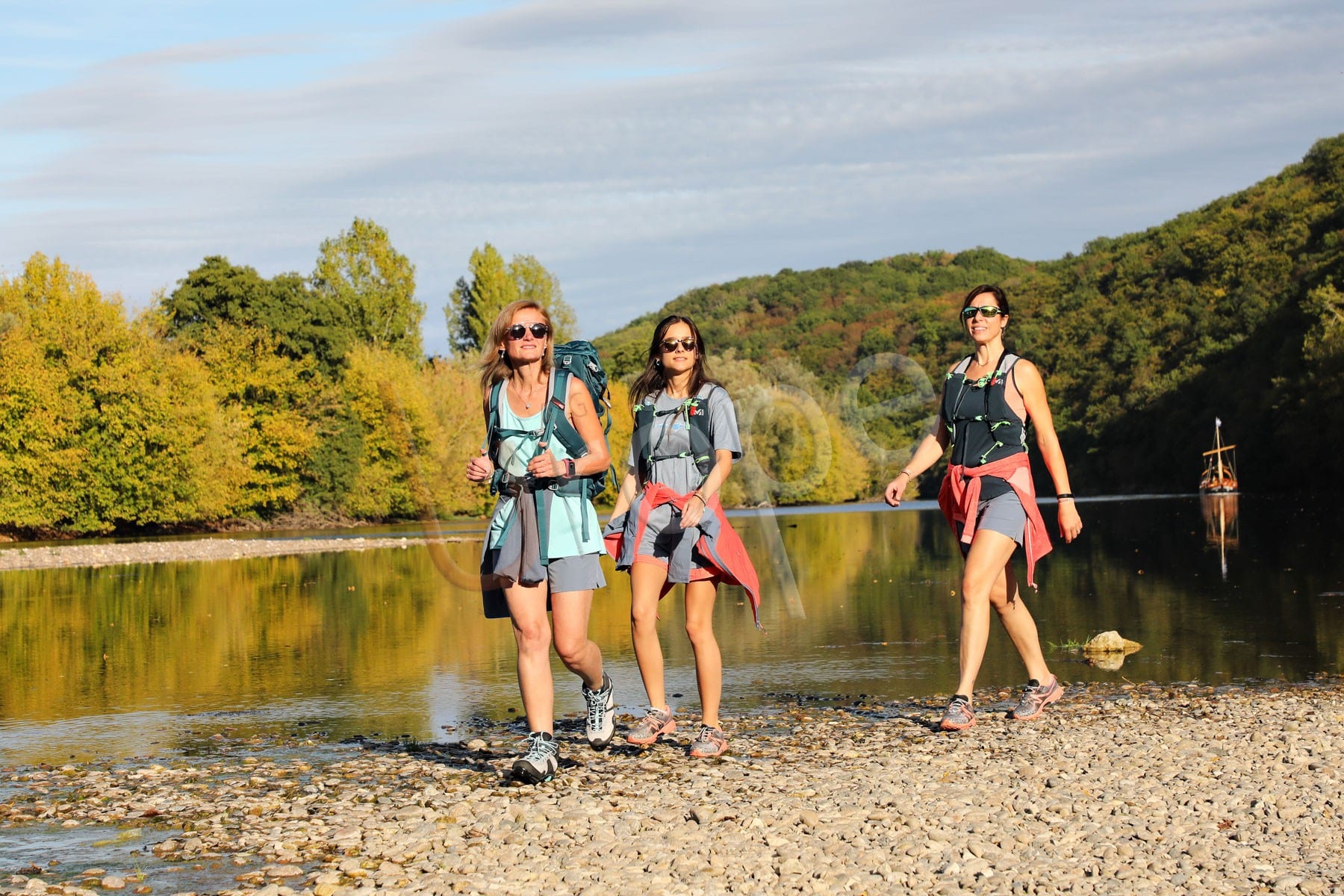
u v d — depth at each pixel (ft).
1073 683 29.43
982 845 14.92
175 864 14.96
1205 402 255.29
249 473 165.99
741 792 17.75
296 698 29.22
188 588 65.21
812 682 30.32
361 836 15.85
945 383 25.16
